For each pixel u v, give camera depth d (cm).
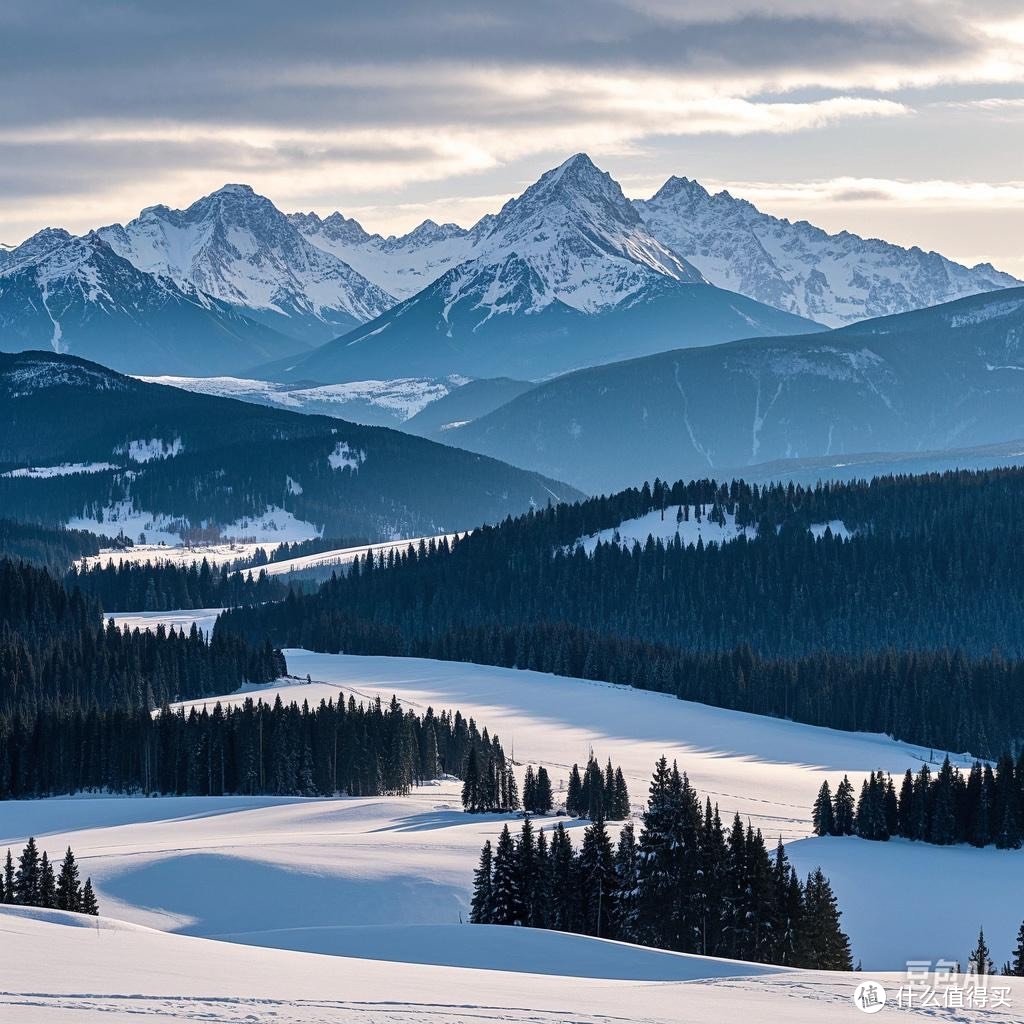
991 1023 9875
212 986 9531
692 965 14200
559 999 10056
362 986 10144
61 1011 8294
